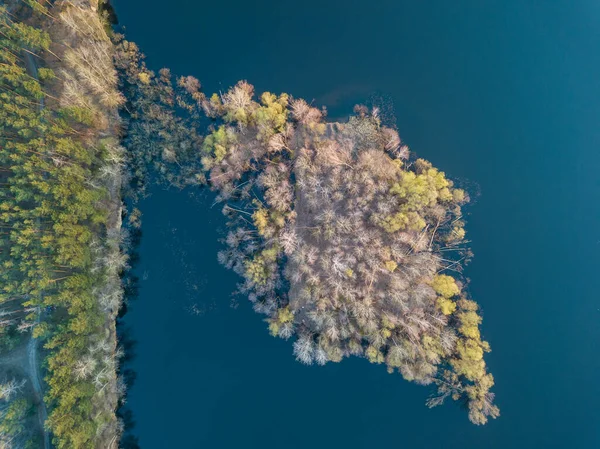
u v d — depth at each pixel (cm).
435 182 5497
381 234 5553
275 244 5522
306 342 5453
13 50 4966
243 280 5644
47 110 4888
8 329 5012
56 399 4753
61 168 4862
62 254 4778
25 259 4700
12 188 4628
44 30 5356
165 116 5619
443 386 5541
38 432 5016
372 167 5484
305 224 5641
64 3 5362
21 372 5134
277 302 5584
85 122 5134
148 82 5650
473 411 5444
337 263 5422
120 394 5619
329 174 5550
